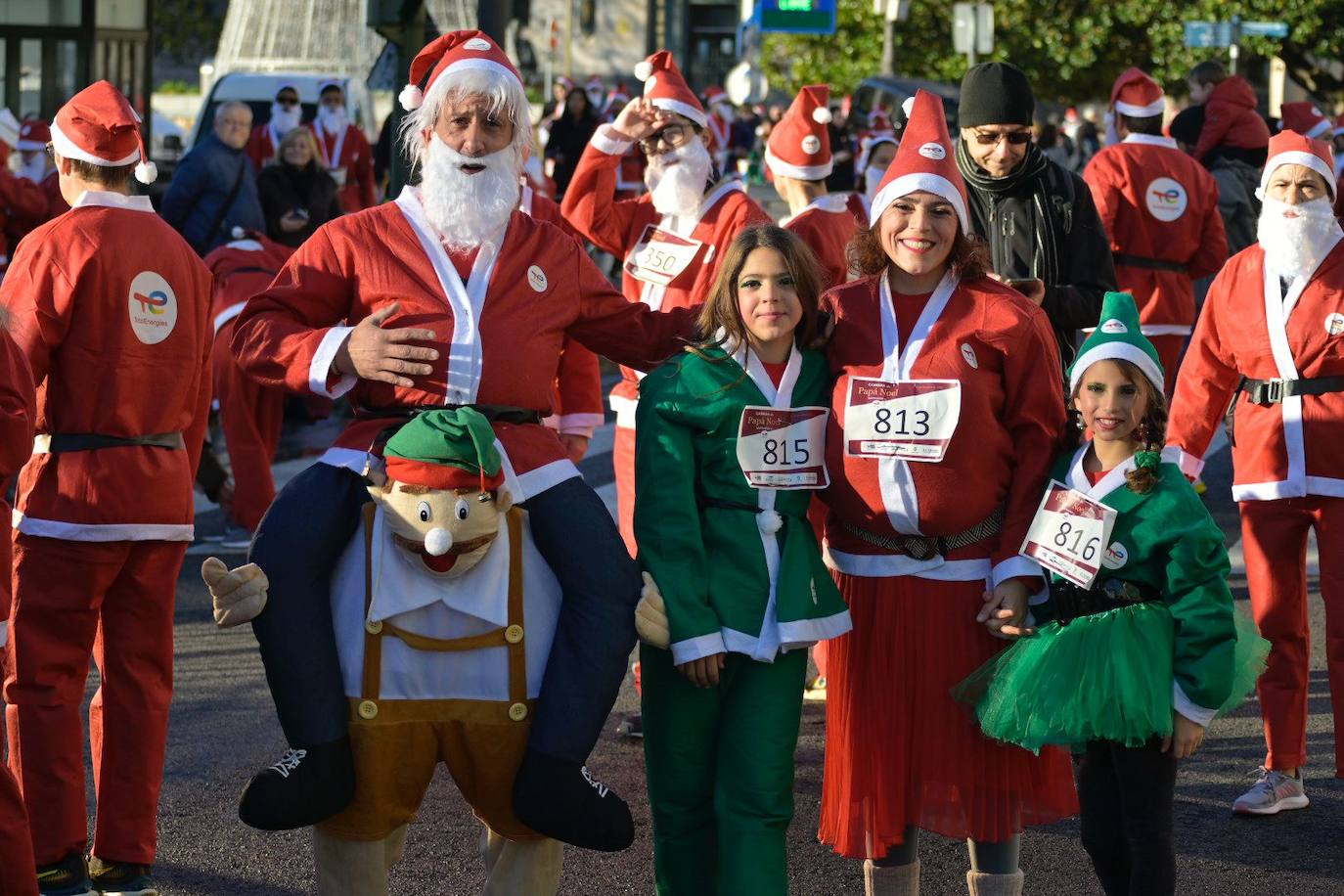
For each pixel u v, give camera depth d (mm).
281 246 9203
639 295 6383
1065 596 4238
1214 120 11805
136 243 4668
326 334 3904
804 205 6840
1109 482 4223
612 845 3854
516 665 3857
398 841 4352
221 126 11586
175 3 55188
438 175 4012
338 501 3889
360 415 4055
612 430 12547
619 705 6727
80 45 17062
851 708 4371
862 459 4230
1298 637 5605
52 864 4590
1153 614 4180
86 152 4656
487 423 3744
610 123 6277
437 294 3959
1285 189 5480
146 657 4773
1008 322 4250
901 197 4273
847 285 4430
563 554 3904
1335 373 5461
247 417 8633
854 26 35812
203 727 6309
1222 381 5777
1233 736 6391
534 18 57031
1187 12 32125
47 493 4609
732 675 4230
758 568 4184
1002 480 4293
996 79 5609
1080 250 5680
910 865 4426
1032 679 4125
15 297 4539
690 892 4328
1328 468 5445
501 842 4531
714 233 6180
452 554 3764
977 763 4281
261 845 5223
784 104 37219
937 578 4281
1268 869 5117
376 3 8797
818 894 4977
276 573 3807
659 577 4117
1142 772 4250
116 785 4730
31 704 4605
